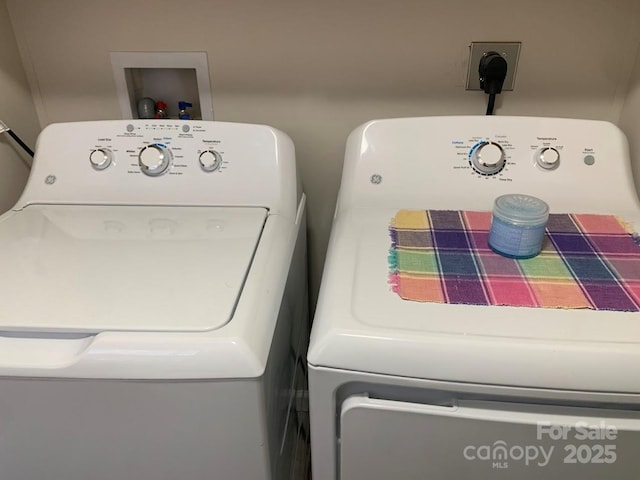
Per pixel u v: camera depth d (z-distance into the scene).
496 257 0.81
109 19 1.19
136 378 0.67
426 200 1.01
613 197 0.99
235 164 1.06
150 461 0.75
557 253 0.82
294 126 1.28
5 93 1.20
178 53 1.21
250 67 1.22
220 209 1.03
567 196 0.99
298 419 1.12
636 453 0.66
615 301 0.70
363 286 0.74
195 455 0.74
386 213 0.97
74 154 1.09
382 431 0.69
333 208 1.37
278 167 1.05
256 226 0.96
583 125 1.00
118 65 1.24
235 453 0.73
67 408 0.71
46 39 1.22
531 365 0.62
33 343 0.70
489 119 1.02
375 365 0.65
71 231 0.95
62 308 0.72
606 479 0.69
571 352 0.62
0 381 0.69
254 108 1.26
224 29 1.19
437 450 0.70
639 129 1.10
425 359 0.64
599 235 0.87
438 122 1.02
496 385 0.63
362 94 1.22
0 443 0.75
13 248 0.88
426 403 0.68
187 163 1.07
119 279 0.79
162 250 0.88
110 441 0.73
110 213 1.02
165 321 0.69
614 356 0.62
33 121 1.30
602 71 1.15
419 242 0.86
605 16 1.10
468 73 1.18
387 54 1.18
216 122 1.07
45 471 0.77
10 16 1.20
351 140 1.05
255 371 0.66
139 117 1.30
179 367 0.66
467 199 1.00
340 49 1.18
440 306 0.70
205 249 0.88
